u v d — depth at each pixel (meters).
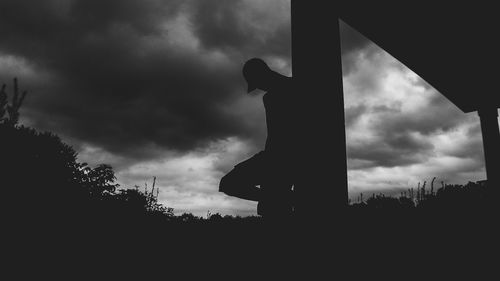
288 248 1.72
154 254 2.83
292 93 1.98
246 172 2.01
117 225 3.77
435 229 2.74
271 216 1.93
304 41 1.90
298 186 1.78
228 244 2.48
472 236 2.61
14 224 3.71
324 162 1.71
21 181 5.12
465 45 3.37
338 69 1.88
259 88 2.11
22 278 2.69
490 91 4.57
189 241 2.92
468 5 2.64
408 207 3.56
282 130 1.96
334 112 1.79
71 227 3.77
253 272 1.88
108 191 6.77
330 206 1.66
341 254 1.62
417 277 1.98
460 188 3.86
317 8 1.93
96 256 2.97
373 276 1.81
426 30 3.07
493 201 3.52
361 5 2.72
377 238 2.44
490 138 4.78
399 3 2.63
